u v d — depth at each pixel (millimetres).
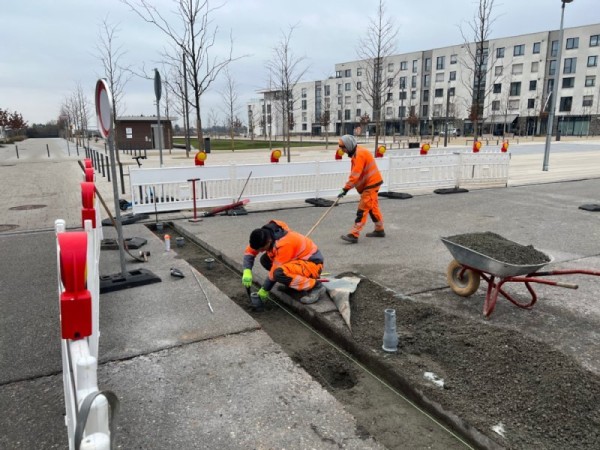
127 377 3215
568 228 7758
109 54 26391
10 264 6004
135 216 8812
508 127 71812
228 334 3867
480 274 4348
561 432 2559
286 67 28656
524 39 68688
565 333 3869
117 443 2561
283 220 8727
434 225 8125
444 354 3422
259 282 5148
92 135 61500
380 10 23547
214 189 9469
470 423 2660
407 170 11812
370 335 3777
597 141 49938
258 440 2600
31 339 3846
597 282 5125
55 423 2766
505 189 12539
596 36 62406
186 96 20922
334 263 5879
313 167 10492
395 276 5340
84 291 1931
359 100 88188
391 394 3201
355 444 2576
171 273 5309
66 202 10938
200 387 3107
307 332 4145
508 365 3189
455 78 75438
